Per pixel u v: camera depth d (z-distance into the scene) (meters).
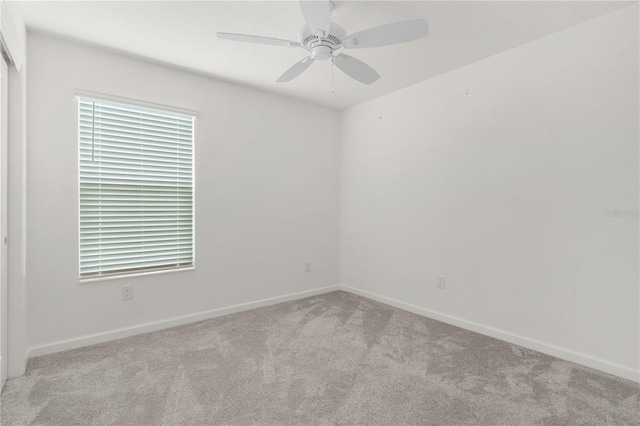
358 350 2.56
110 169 2.78
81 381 2.11
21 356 2.18
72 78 2.58
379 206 3.84
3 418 1.75
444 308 3.20
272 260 3.75
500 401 1.90
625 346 2.16
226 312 3.39
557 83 2.43
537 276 2.56
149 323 2.96
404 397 1.94
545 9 2.14
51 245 2.51
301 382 2.10
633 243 2.13
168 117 3.06
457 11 2.15
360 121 4.06
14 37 1.90
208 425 1.70
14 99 2.13
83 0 2.04
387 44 1.95
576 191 2.36
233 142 3.44
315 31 1.82
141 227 2.94
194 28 2.38
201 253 3.25
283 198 3.83
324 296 4.07
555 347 2.46
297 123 3.94
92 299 2.69
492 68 2.81
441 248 3.22
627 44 2.13
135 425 1.70
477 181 2.93
